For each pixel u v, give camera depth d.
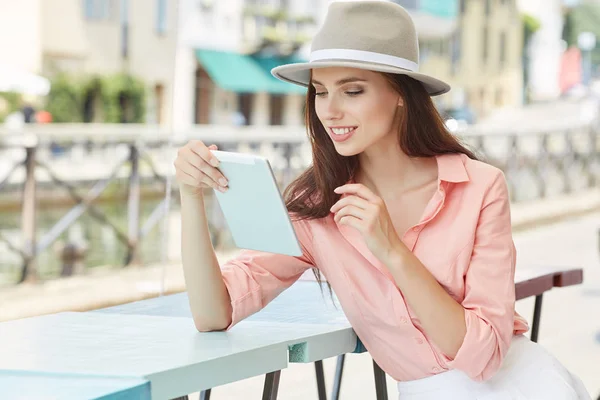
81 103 12.79
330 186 2.16
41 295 6.11
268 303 2.38
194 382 1.67
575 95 29.30
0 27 10.93
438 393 2.07
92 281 6.67
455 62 27.89
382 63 2.03
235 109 23.47
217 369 1.72
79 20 12.22
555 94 29.88
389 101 2.07
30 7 11.25
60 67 12.38
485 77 28.88
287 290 2.81
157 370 1.60
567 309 5.98
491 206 2.06
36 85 11.59
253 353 1.82
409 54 2.08
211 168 1.97
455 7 27.20
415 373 2.12
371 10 2.05
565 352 4.87
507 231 2.07
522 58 29.78
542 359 2.11
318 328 2.12
